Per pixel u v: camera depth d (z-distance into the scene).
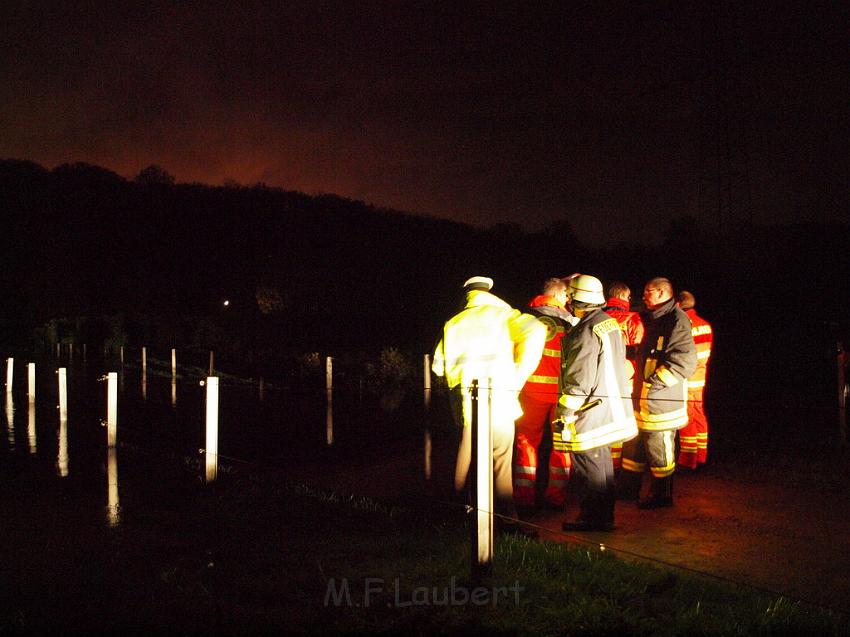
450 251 44.22
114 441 10.38
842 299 28.34
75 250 55.19
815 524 6.63
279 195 67.88
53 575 5.55
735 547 6.01
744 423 11.95
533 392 7.07
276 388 18.75
